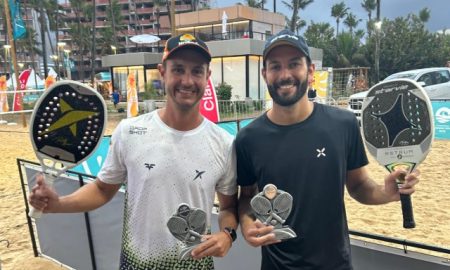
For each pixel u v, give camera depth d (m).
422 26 36.47
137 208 1.69
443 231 4.30
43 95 1.56
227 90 18.59
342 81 24.89
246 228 1.69
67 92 1.59
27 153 10.01
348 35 37.91
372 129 1.72
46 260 3.95
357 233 2.10
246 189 1.90
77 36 56.03
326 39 42.00
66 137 1.62
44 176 1.60
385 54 34.72
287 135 1.70
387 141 1.69
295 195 1.68
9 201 6.02
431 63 34.88
